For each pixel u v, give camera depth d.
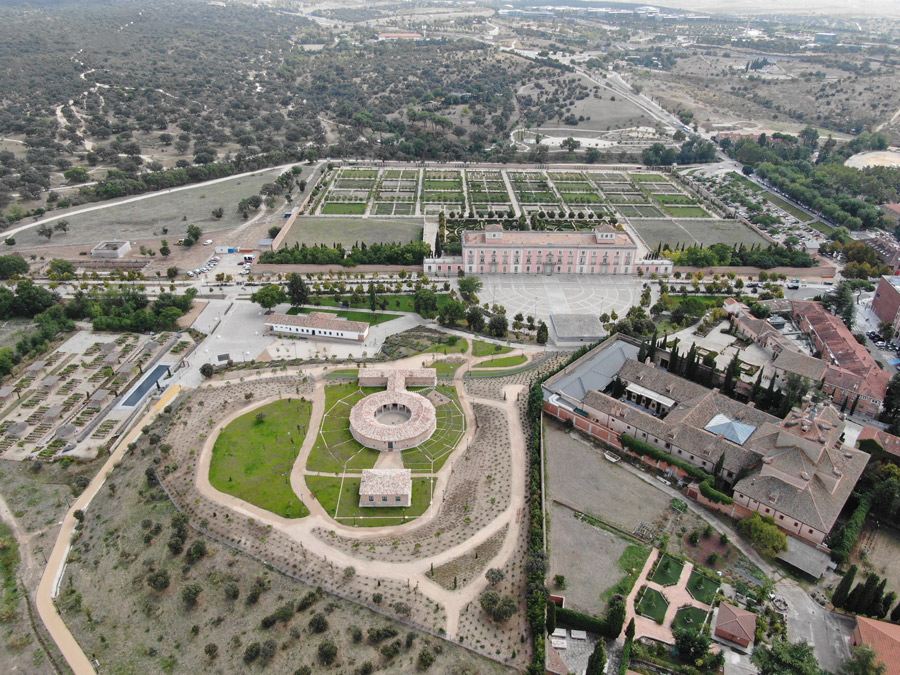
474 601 148.00
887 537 168.88
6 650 139.12
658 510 176.62
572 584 152.38
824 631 141.38
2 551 166.62
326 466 195.00
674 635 139.75
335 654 132.50
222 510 174.88
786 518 165.25
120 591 151.38
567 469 193.12
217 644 137.00
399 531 170.00
